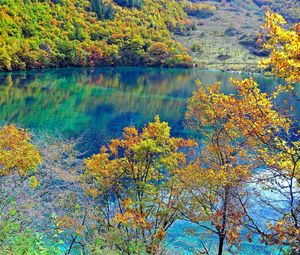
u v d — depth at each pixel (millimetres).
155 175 15742
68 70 97562
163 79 85125
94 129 39219
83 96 58562
